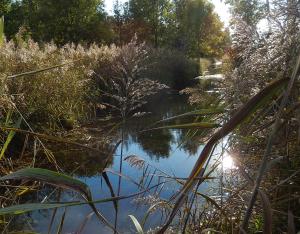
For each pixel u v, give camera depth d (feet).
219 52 125.18
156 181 12.38
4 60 18.42
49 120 19.33
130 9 104.47
